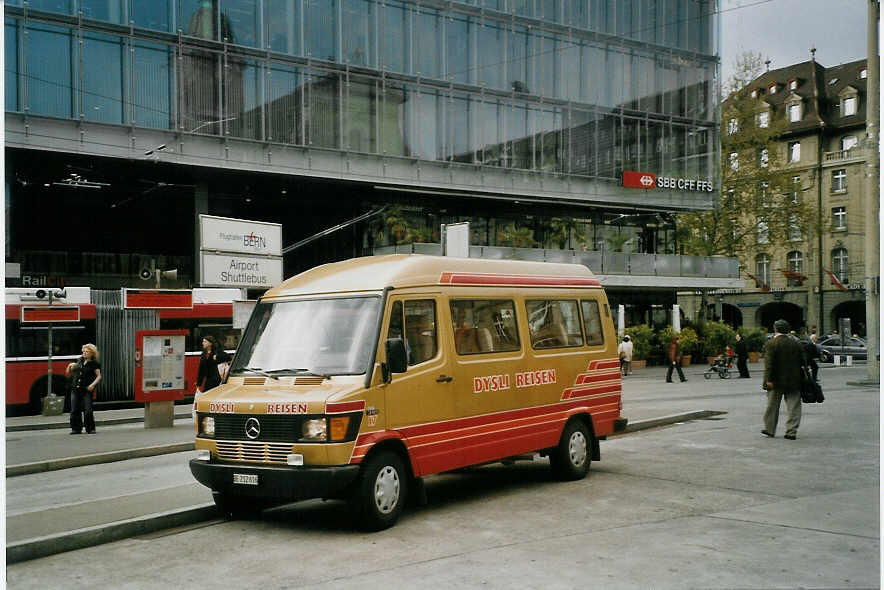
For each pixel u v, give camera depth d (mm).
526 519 8133
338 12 34188
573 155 41594
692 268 46500
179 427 18047
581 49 42219
